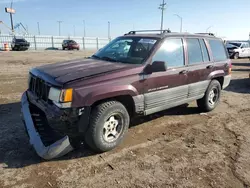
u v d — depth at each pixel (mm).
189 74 4961
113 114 3742
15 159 3506
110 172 3275
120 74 3752
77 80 3357
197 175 3268
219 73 5848
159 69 3961
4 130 4488
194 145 4164
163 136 4504
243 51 23609
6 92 7406
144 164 3500
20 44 32844
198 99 5762
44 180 3055
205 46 5562
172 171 3346
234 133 4750
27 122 3773
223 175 3281
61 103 3240
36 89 3953
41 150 3328
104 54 4812
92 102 3439
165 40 4527
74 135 3504
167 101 4605
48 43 45125
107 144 3748
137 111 4109
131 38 4832
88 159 3590
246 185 3074
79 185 2979
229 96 7906
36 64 15562
